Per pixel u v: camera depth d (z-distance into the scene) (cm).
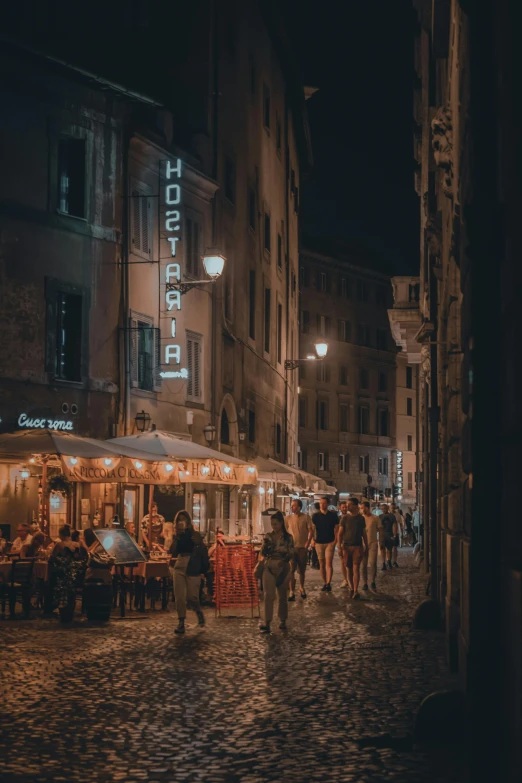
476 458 632
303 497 4897
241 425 3822
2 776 720
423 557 2998
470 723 638
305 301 7681
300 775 729
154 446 2225
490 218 623
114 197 2845
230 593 1852
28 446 1961
